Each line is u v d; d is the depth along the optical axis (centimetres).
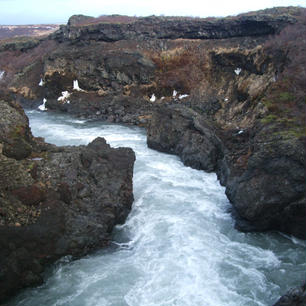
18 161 1585
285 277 1405
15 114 1788
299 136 1742
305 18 3834
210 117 3531
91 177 1730
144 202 1944
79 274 1395
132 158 1917
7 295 1273
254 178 1717
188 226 1733
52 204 1469
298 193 1619
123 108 3922
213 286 1345
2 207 1350
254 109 2989
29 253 1347
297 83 2438
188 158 2448
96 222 1562
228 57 4094
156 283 1353
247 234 1708
